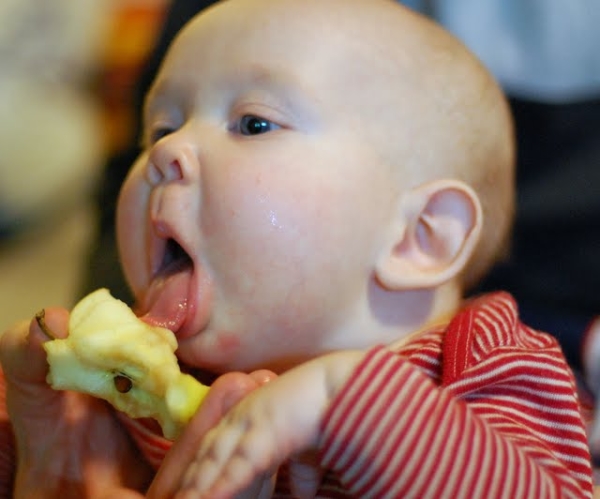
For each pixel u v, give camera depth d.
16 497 0.76
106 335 0.66
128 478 0.77
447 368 0.74
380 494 0.59
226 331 0.77
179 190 0.78
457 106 0.89
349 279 0.81
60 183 2.55
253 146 0.79
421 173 0.85
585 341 1.06
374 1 0.91
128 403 0.68
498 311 0.83
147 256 0.83
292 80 0.81
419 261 0.85
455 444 0.60
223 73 0.83
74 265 2.30
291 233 0.77
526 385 0.74
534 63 1.19
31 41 2.54
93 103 2.62
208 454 0.59
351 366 0.61
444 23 1.24
